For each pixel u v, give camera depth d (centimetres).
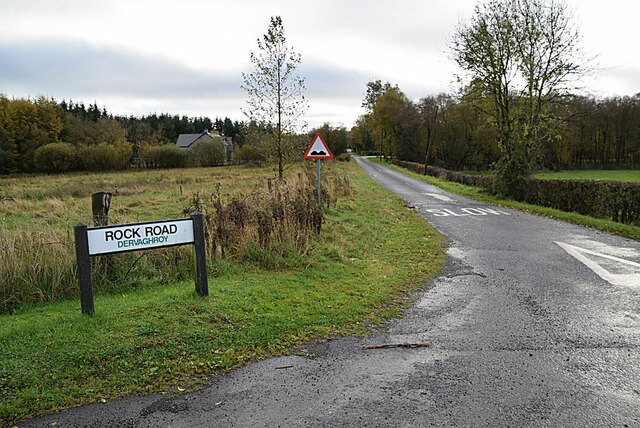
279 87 1422
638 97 5950
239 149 6675
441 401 330
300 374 373
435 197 2098
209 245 724
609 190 1296
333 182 2180
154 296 541
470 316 528
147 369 368
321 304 551
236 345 421
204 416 308
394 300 591
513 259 827
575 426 298
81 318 445
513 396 338
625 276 702
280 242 780
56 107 6469
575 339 454
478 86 2092
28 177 4388
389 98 7825
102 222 633
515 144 1920
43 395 323
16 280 547
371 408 321
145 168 6031
